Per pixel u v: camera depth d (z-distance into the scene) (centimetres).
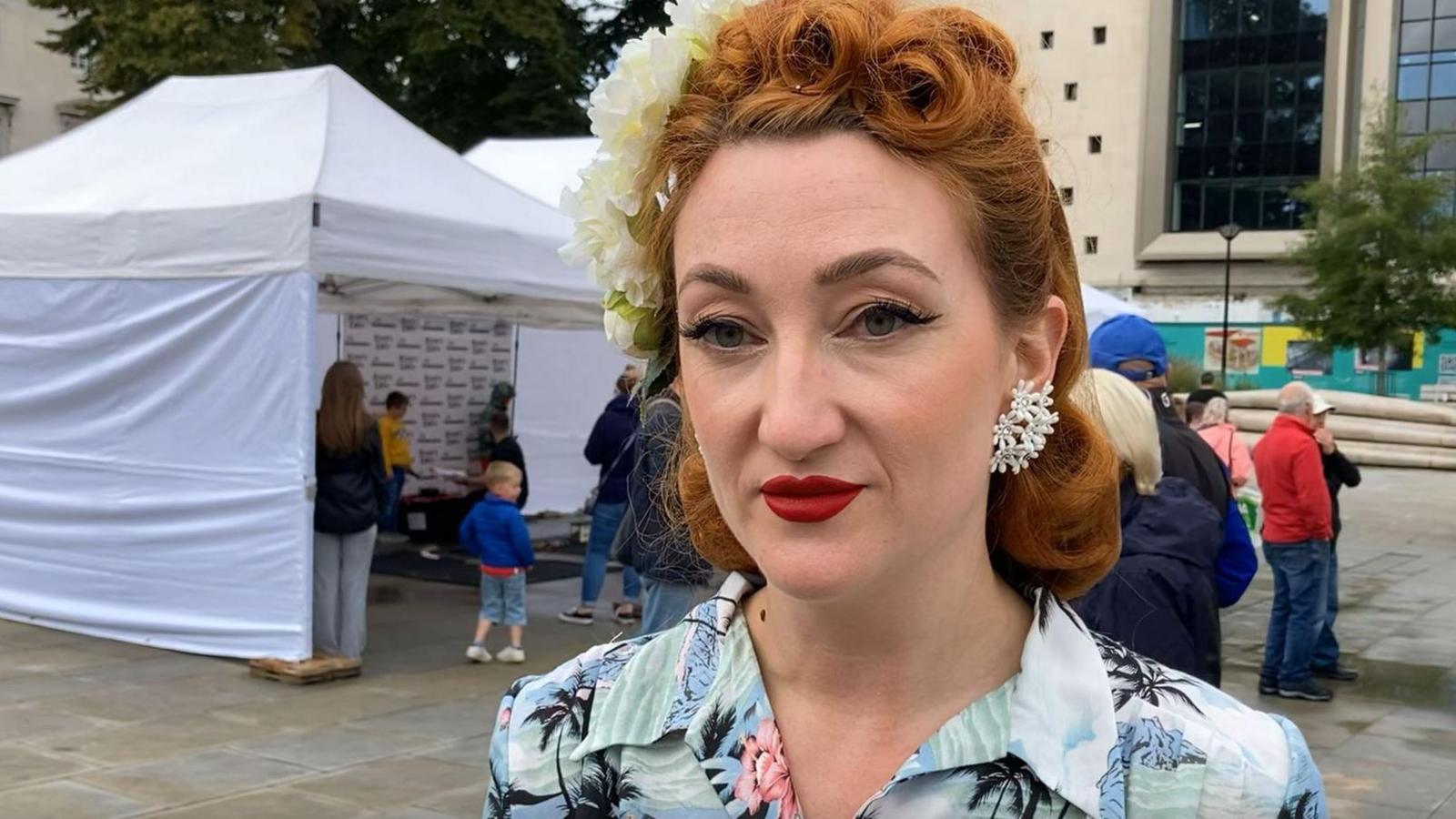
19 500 721
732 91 98
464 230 650
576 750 110
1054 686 101
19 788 448
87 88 1781
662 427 141
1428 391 3475
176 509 660
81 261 673
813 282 90
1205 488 325
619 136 107
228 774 473
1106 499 116
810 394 90
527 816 112
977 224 95
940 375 92
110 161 711
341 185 619
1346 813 471
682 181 100
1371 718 612
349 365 647
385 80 1952
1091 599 252
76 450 697
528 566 688
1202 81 4075
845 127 92
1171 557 255
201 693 591
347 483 637
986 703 101
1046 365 107
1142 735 100
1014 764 98
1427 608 945
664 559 146
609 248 112
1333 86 3884
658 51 103
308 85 696
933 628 102
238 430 636
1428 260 2862
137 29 1596
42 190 710
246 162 649
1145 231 4103
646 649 115
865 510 91
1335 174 3100
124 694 586
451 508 1156
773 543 93
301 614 624
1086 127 4172
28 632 706
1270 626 660
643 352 119
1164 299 4072
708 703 108
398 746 515
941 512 94
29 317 700
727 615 113
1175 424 338
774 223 91
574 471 1355
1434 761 539
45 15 2569
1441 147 3772
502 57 2008
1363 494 1958
